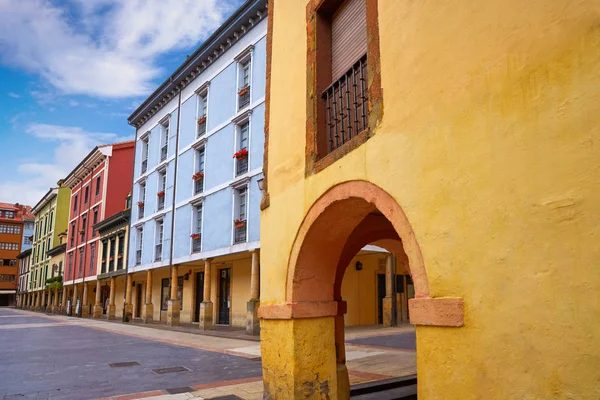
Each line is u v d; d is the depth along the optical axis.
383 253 17.30
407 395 6.59
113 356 11.29
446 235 3.22
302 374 5.28
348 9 5.59
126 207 32.75
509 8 2.90
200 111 21.94
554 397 2.39
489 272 2.85
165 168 24.47
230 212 18.12
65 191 47.12
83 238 36.31
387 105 4.09
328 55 5.84
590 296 2.26
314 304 5.48
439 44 3.51
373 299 18.94
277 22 7.01
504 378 2.69
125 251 28.03
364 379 7.32
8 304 71.75
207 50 20.59
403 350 10.62
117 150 33.25
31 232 74.44
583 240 2.32
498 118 2.90
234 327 19.34
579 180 2.37
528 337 2.56
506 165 2.81
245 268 19.56
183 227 21.48
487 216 2.91
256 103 17.38
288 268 5.66
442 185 3.32
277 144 6.46
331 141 5.42
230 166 18.66
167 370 9.19
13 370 9.39
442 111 3.39
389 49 4.14
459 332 3.03
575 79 2.44
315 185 5.24
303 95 5.90
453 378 3.04
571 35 2.48
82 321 27.78
